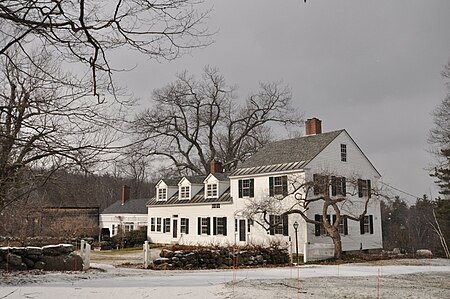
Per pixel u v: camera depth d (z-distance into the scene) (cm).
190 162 4909
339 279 1297
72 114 1187
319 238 2950
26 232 1738
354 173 3253
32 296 882
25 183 923
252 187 3325
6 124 709
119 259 2562
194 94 4959
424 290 1035
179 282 1157
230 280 1219
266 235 3142
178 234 3906
